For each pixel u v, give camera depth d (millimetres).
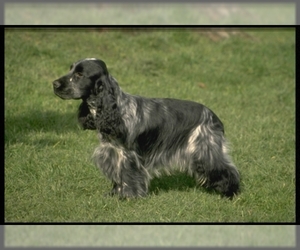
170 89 17719
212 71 20125
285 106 17453
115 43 20750
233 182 10172
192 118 10078
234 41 23391
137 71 19078
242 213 9766
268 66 21422
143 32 22172
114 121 9461
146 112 9852
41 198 10266
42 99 15852
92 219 9500
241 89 18922
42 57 18500
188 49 21797
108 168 9859
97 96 9453
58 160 11953
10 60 17562
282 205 10164
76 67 9406
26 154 12219
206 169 10016
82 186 10766
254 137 13961
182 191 10633
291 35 25562
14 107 15062
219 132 10234
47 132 13789
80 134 13711
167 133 9961
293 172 11891
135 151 9773
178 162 10172
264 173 11625
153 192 10258
